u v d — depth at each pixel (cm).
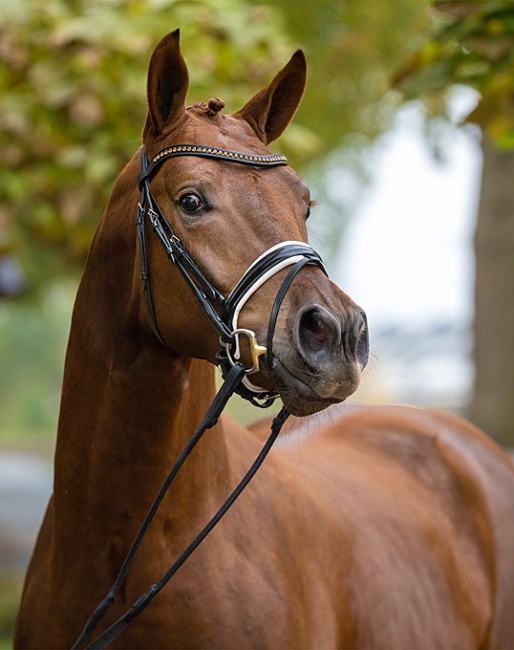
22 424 6016
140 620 421
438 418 646
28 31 909
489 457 631
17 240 941
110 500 425
